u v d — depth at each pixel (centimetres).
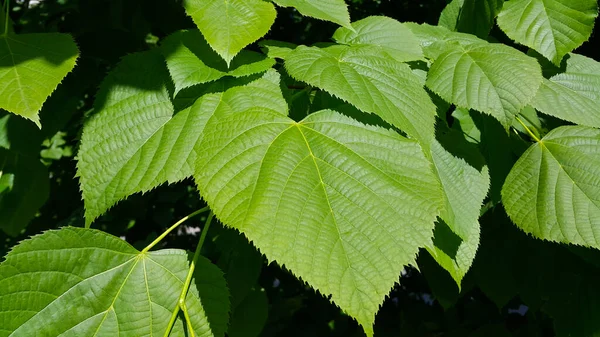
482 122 46
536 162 42
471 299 84
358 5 72
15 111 34
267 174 34
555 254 52
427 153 36
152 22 60
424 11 70
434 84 41
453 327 83
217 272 37
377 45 42
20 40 38
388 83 38
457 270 39
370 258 31
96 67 56
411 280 90
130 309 36
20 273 34
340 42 44
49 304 34
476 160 41
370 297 31
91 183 37
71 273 35
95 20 60
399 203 33
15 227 57
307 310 88
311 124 36
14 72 35
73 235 35
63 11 68
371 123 36
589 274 51
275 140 35
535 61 41
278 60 45
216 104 38
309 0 41
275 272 81
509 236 53
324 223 32
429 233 33
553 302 52
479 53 42
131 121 38
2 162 55
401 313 87
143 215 71
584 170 41
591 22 45
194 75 37
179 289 36
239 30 37
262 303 53
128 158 37
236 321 52
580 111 44
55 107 53
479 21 50
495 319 81
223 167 34
